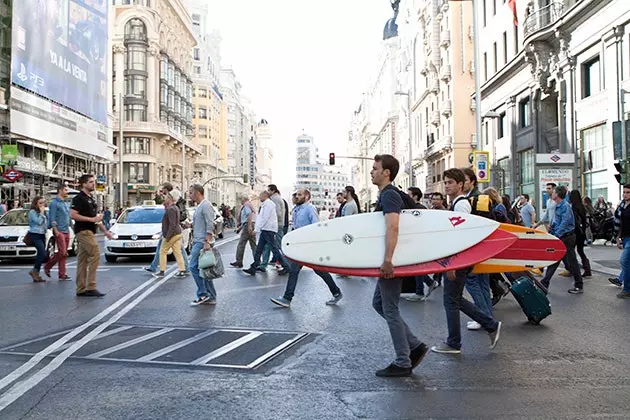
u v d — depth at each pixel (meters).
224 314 8.32
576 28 26.06
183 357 5.83
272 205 13.52
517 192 33.94
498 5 37.41
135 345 6.36
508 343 6.54
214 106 103.00
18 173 29.50
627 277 9.86
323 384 4.95
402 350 5.19
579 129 26.28
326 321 7.79
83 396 4.62
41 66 34.34
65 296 10.09
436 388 4.84
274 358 5.82
